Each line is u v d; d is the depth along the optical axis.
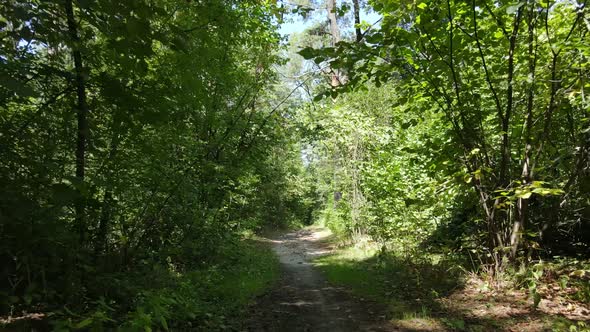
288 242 22.97
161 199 7.56
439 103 7.33
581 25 6.81
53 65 4.66
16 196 4.02
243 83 11.16
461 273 7.66
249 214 15.51
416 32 6.48
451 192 8.09
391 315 5.94
